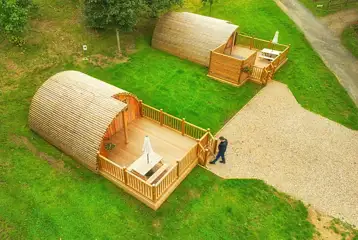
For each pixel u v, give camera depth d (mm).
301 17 34312
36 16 26281
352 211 14391
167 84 22609
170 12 26688
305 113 20594
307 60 26562
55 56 23578
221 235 13031
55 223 13031
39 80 21531
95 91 15883
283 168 16422
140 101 17844
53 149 16453
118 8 22188
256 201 14523
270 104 21266
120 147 16422
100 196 14258
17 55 22781
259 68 22672
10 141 16672
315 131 19125
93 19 23250
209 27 24688
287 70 25047
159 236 12828
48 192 14250
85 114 15078
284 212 14133
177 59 25734
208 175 15695
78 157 15391
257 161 16766
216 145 16547
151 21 30047
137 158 15766
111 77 22922
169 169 14789
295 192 15133
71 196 14164
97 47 25406
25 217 13156
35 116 16500
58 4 28438
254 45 28312
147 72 23781
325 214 14195
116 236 12719
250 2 36906
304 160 17016
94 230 12891
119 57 25047
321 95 22359
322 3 37406
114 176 14734
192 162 15781
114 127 17062
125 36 27391
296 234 13258
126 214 13570
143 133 17453
